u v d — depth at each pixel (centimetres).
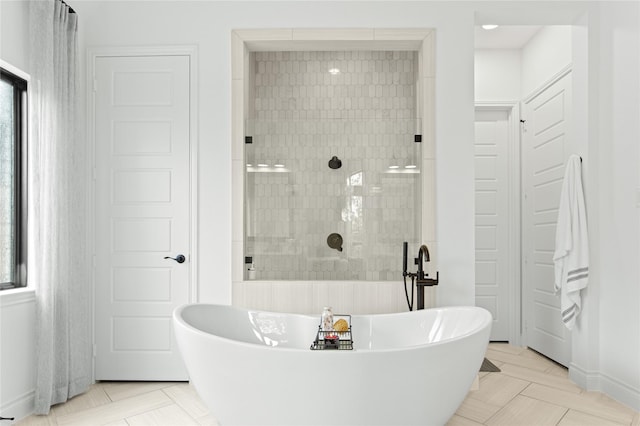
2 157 282
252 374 227
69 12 316
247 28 344
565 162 380
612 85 319
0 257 280
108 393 318
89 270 339
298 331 306
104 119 343
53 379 292
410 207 341
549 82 407
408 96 397
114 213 341
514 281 463
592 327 330
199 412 285
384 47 358
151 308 340
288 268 345
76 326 313
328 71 400
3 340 261
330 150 345
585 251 330
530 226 448
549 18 349
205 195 342
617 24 314
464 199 339
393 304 336
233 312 310
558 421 273
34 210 278
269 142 347
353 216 343
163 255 341
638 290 289
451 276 337
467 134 340
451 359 229
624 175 305
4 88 284
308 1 343
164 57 344
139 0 344
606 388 320
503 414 283
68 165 306
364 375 218
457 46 341
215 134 343
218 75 344
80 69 340
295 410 224
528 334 453
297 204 345
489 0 341
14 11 274
